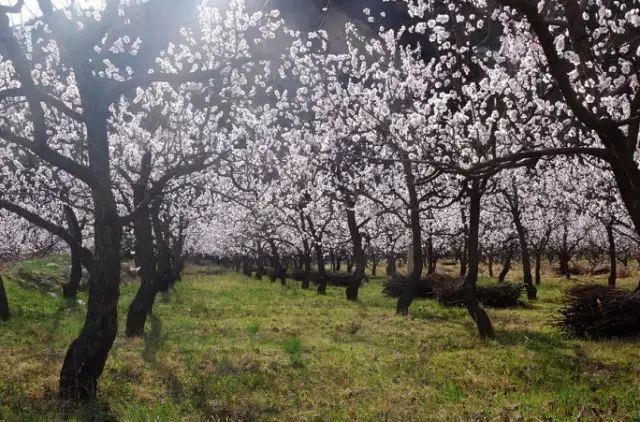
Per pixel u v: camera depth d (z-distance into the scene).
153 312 20.31
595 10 9.88
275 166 20.17
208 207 28.83
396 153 14.53
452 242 34.50
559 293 29.14
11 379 9.89
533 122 12.20
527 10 5.88
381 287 36.69
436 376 10.55
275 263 40.84
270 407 8.62
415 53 19.23
